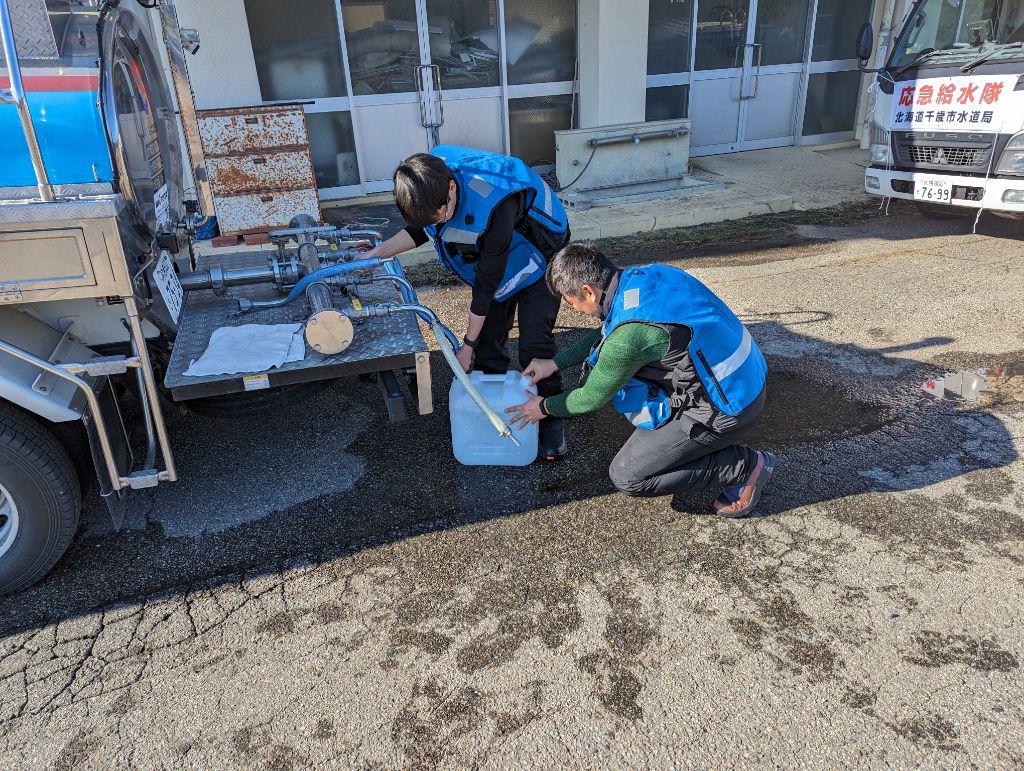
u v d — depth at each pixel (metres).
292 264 3.04
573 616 2.35
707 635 2.26
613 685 2.10
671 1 8.23
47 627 2.38
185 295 3.19
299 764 1.90
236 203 6.11
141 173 2.72
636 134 7.50
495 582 2.51
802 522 2.77
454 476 3.12
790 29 8.94
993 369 3.89
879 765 1.83
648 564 2.58
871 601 2.38
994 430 3.33
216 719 2.03
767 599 2.40
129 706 2.08
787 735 1.92
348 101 7.38
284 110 5.95
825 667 2.13
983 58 5.29
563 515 2.85
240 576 2.58
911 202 7.17
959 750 1.87
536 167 8.33
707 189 7.70
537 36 7.82
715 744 1.91
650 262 5.86
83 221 2.09
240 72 6.54
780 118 9.42
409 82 7.54
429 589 2.49
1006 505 2.82
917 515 2.78
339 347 2.47
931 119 5.76
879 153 6.33
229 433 3.50
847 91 9.52
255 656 2.24
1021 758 1.84
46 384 2.28
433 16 7.38
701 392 2.37
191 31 3.60
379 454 3.31
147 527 2.84
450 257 2.88
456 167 2.63
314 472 3.19
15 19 1.93
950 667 2.12
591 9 7.48
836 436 3.33
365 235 3.58
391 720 2.01
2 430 2.25
